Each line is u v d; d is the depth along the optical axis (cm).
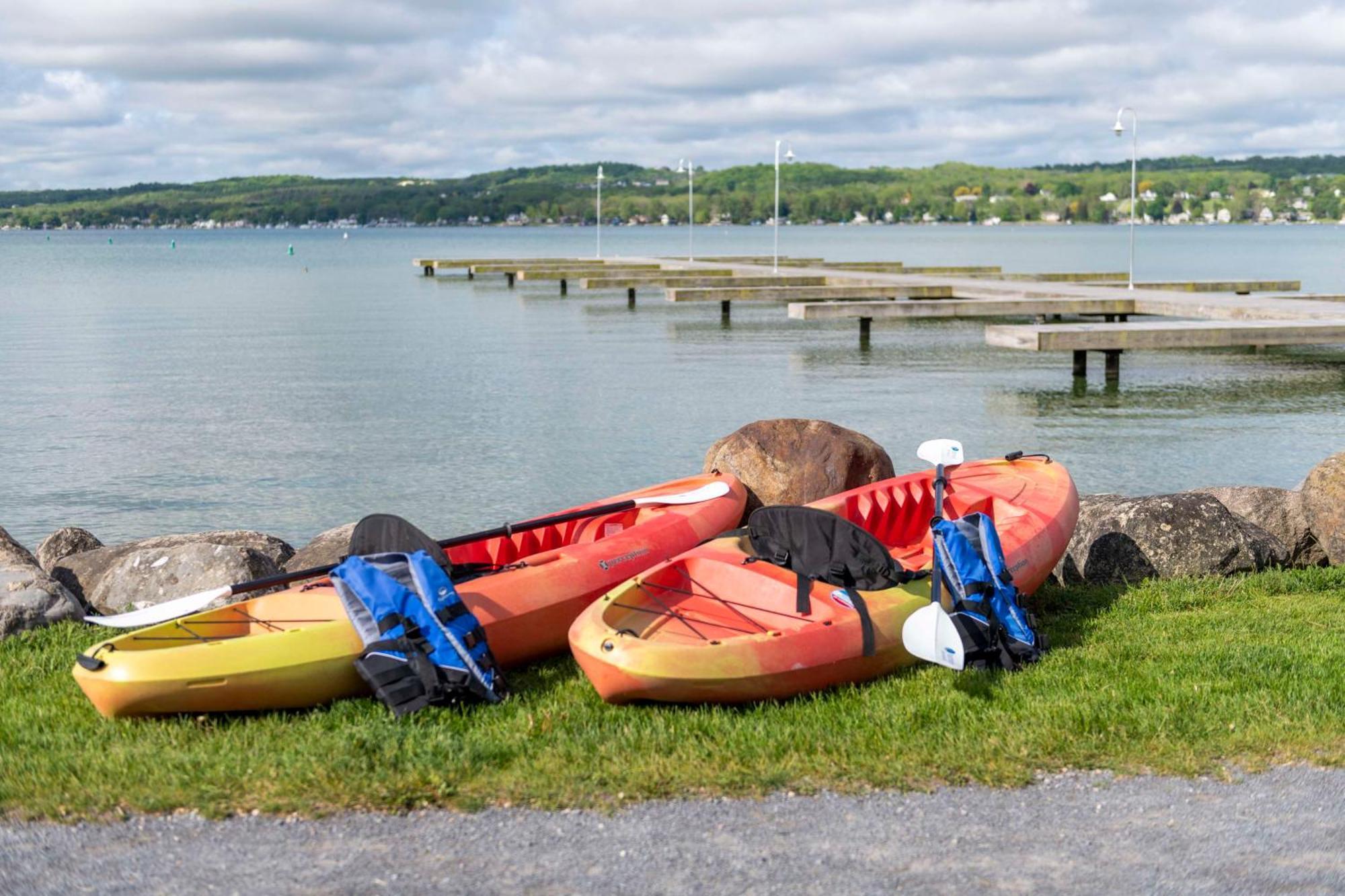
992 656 638
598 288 4888
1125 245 11494
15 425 1772
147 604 780
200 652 572
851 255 9006
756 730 543
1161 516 851
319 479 1411
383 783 487
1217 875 419
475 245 13712
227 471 1461
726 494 888
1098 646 678
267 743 539
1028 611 754
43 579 746
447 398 2020
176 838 452
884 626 632
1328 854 432
